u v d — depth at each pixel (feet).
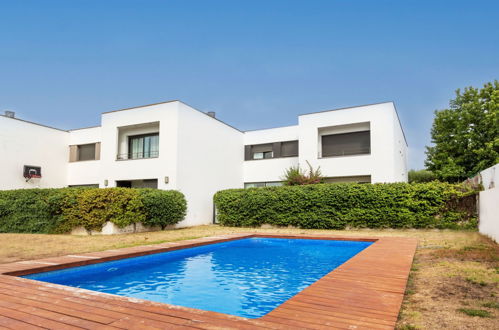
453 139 72.95
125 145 58.39
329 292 13.89
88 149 66.13
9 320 10.69
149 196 45.03
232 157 66.44
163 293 17.76
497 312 11.73
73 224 41.88
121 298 13.19
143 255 26.55
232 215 54.03
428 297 13.66
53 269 20.57
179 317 10.83
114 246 30.83
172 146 51.62
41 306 12.16
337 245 36.01
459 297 13.57
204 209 57.36
